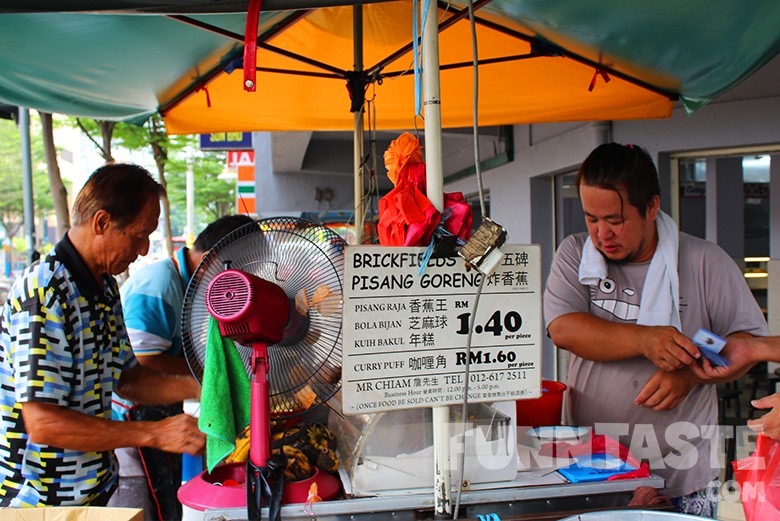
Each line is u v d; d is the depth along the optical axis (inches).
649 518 52.1
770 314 178.5
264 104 146.4
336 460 68.6
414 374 56.4
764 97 158.6
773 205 175.2
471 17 53.3
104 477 77.1
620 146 80.3
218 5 60.6
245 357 63.7
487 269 53.7
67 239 73.4
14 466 71.6
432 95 56.9
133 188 74.1
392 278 55.8
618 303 82.8
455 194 59.9
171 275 114.5
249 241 63.6
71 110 129.1
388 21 118.8
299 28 121.3
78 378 72.1
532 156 237.5
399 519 60.1
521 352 58.6
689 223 185.3
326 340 61.9
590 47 108.8
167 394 85.4
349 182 474.6
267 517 58.4
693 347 70.6
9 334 70.2
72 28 95.9
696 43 98.0
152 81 123.8
